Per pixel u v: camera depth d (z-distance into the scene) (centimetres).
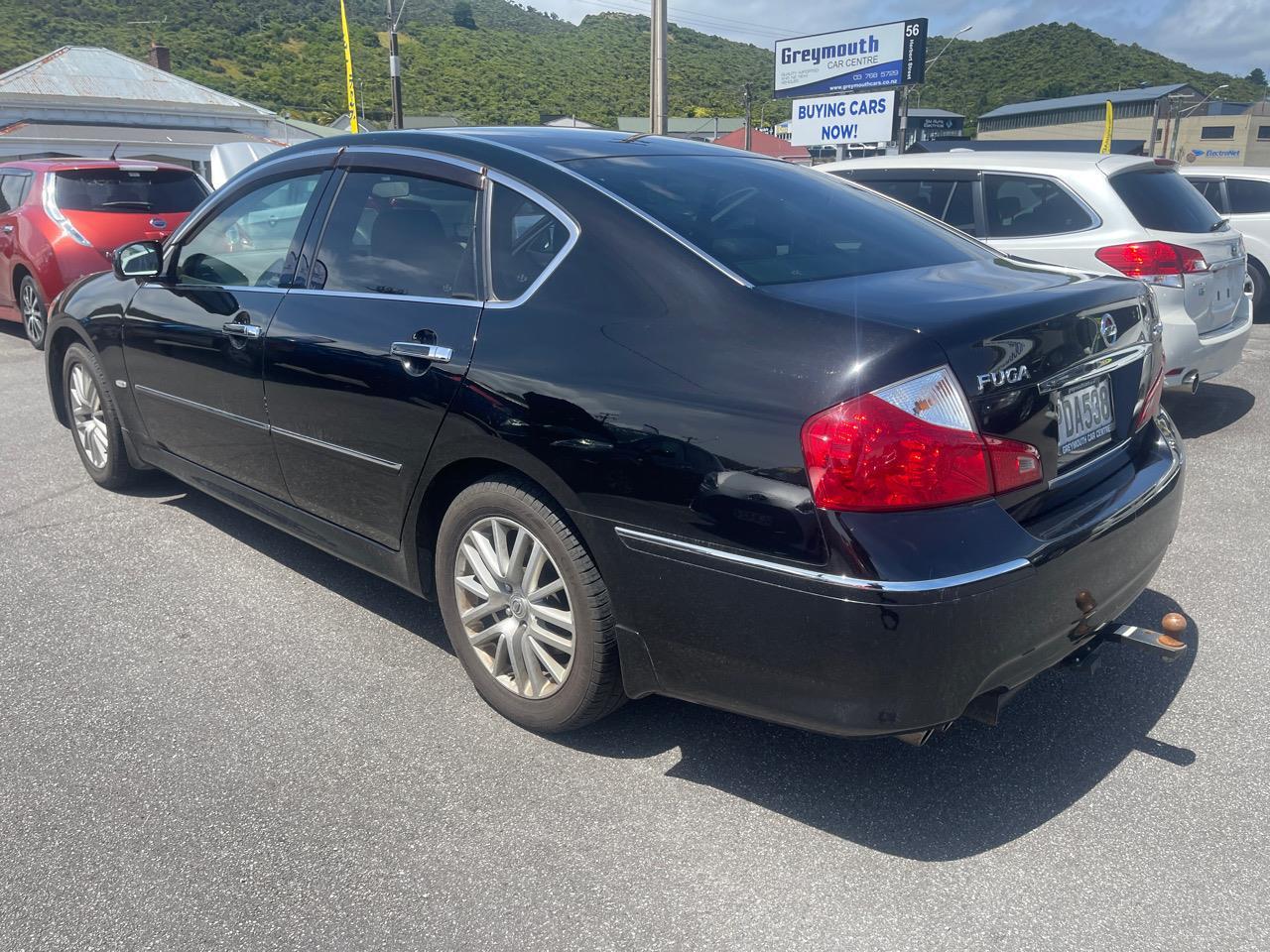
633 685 271
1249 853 246
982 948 218
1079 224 589
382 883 238
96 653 349
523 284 284
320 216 351
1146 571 279
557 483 263
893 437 216
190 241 412
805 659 230
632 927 225
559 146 319
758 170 341
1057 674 331
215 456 401
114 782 277
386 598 393
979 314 235
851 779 278
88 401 502
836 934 222
